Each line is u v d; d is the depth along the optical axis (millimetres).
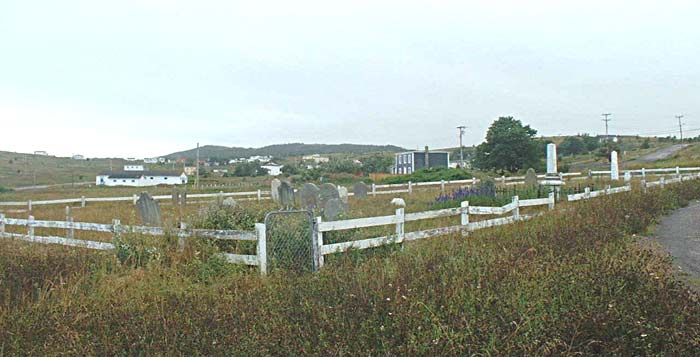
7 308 7133
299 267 9523
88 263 9805
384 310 6094
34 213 24672
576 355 4938
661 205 17172
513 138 60938
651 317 5535
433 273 7688
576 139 97938
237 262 9773
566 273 7172
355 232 11258
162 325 6086
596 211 14547
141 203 15398
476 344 5027
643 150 93250
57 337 5906
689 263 9453
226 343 5441
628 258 8266
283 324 5883
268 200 27875
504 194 21703
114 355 5465
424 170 50375
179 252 10312
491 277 7137
